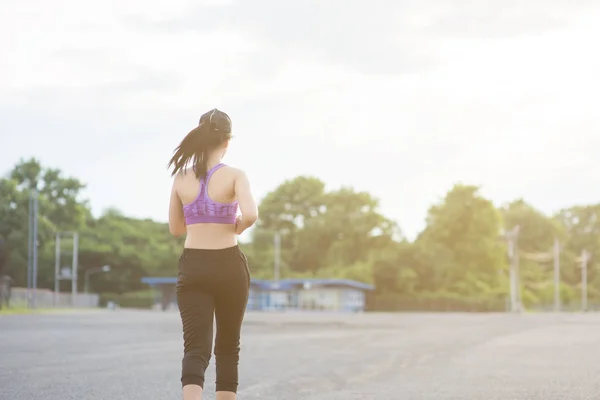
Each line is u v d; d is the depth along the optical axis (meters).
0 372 11.91
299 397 9.42
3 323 33.69
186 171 5.41
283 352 17.06
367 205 144.75
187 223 5.39
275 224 150.88
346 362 14.47
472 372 12.69
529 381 11.34
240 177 5.32
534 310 131.75
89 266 130.62
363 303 114.75
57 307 95.62
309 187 150.75
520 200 170.75
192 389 5.11
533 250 159.88
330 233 143.00
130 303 119.44
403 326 35.03
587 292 161.50
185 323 5.32
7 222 94.94
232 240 5.37
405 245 134.25
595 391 10.11
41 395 9.30
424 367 13.53
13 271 93.81
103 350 16.88
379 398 9.40
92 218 137.62
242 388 10.26
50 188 109.62
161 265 134.12
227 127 5.43
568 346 19.73
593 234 176.38
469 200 144.38
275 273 121.31
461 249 141.25
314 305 107.12
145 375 11.66
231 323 5.45
